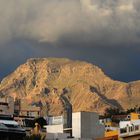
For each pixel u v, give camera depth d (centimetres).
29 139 13438
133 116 17862
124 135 12762
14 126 6950
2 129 6719
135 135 12456
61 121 19525
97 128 15700
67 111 19325
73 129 15762
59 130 17412
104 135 14888
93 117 15775
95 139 14225
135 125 12538
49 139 14300
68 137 14600
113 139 13912
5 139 6738
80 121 15588
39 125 18838
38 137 13962
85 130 15588
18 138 6838
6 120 7212
